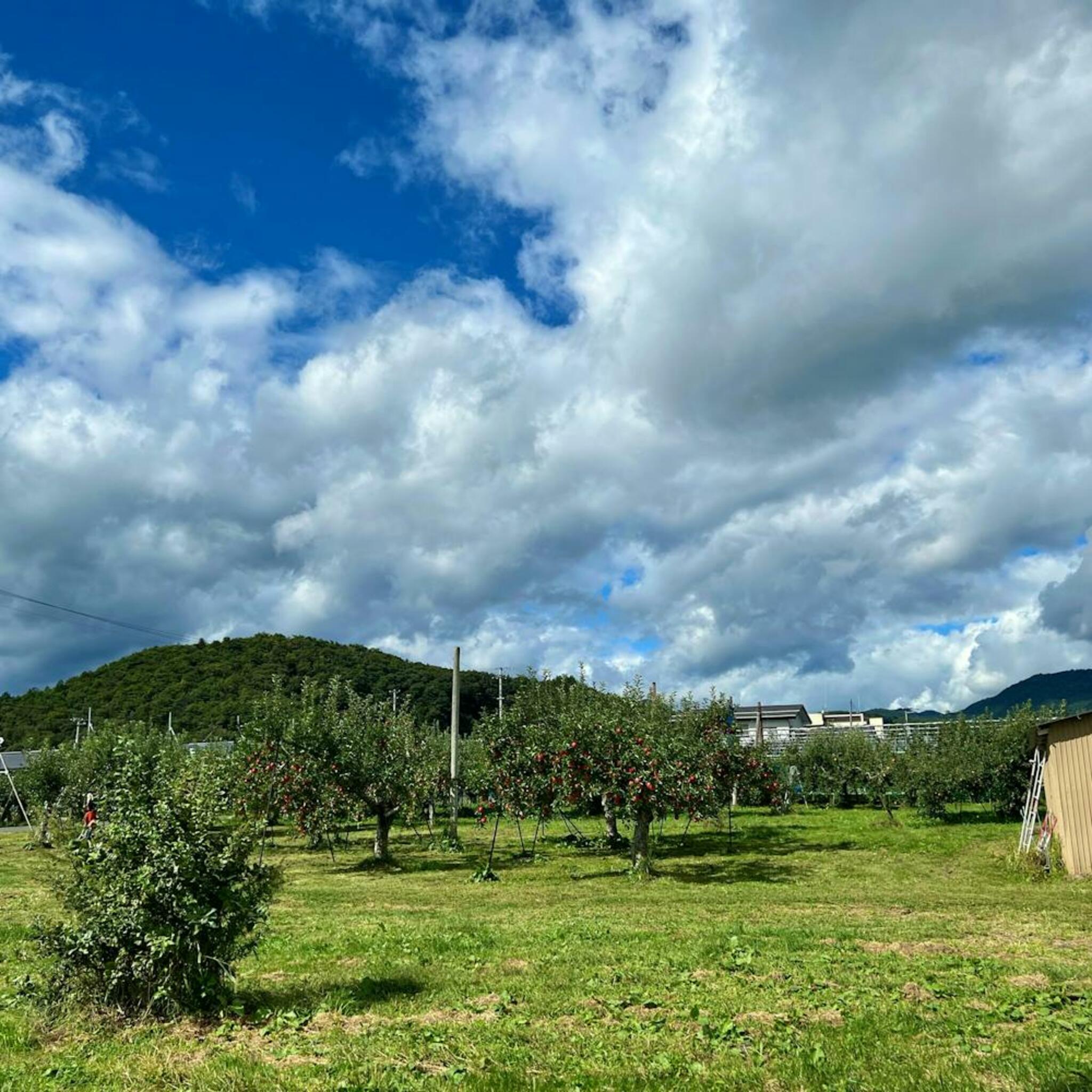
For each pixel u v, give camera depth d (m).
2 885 23.58
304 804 27.88
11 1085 7.23
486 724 30.91
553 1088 6.89
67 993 9.16
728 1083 6.87
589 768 24.72
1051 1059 7.05
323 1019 9.11
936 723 47.16
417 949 13.10
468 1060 7.64
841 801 54.09
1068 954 11.91
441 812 50.12
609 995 9.82
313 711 29.22
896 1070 6.99
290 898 20.89
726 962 11.37
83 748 40.06
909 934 13.66
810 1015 8.88
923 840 31.70
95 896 9.12
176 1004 9.09
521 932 14.65
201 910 9.04
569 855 30.98
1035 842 24.41
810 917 15.99
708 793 25.02
